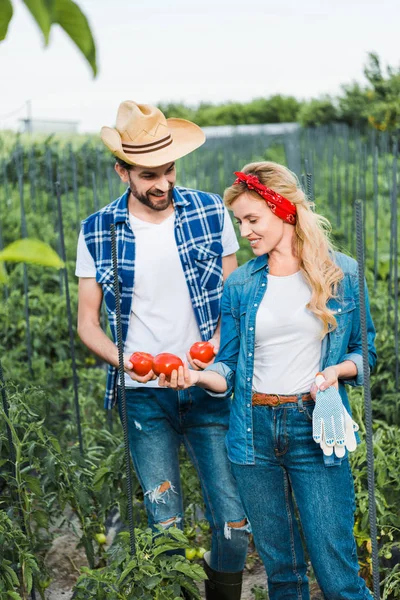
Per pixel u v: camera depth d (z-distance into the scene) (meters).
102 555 3.38
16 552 2.77
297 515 3.26
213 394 2.62
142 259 2.83
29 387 3.68
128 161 2.68
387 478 3.23
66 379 5.35
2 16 0.81
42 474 3.09
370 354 2.54
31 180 8.74
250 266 2.52
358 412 3.54
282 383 2.43
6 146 11.68
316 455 2.44
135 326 2.89
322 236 2.40
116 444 3.71
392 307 5.30
